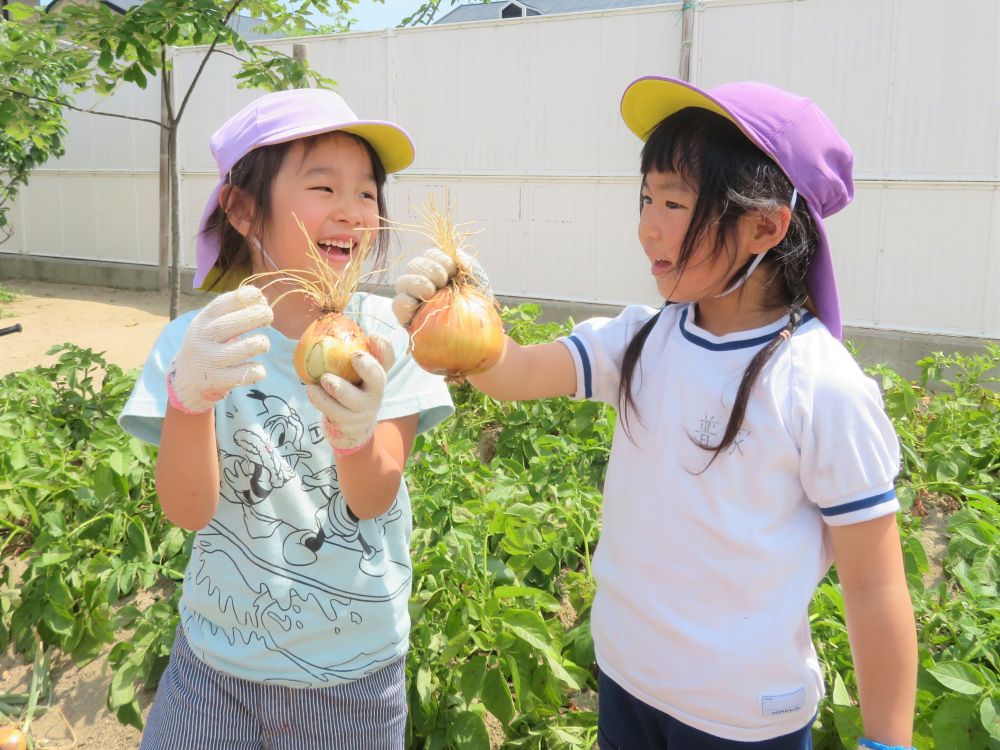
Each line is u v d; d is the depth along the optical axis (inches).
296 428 68.5
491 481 137.1
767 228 60.5
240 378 54.4
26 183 460.8
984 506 128.8
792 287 62.2
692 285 61.9
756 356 60.2
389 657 70.7
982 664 97.2
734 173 58.3
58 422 178.4
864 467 57.8
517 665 100.1
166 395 65.7
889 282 309.0
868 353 310.0
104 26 196.9
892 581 58.8
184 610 71.1
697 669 62.1
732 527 60.5
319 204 69.0
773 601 61.1
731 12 319.6
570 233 365.7
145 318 412.2
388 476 64.1
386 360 55.4
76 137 497.7
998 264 293.7
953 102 291.9
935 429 176.9
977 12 284.2
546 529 125.3
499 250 381.7
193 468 60.6
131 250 497.4
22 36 221.8
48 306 440.8
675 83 59.8
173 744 68.0
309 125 68.0
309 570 67.6
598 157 355.3
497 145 373.7
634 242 354.0
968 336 301.0
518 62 363.6
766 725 62.0
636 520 65.5
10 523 142.2
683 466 62.5
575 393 71.2
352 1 232.8
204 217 74.8
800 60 311.7
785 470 60.2
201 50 442.0
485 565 109.0
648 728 67.3
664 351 65.8
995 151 289.0
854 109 305.6
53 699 119.6
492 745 106.0
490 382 66.4
